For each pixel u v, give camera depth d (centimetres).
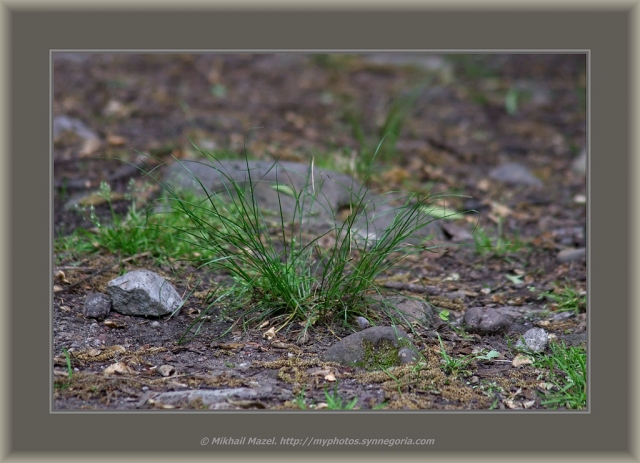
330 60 1867
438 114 1586
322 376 565
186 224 814
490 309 684
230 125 1347
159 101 1448
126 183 999
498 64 1930
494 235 978
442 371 584
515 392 565
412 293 751
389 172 1155
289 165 984
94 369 569
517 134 1502
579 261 855
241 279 680
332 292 642
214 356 596
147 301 650
